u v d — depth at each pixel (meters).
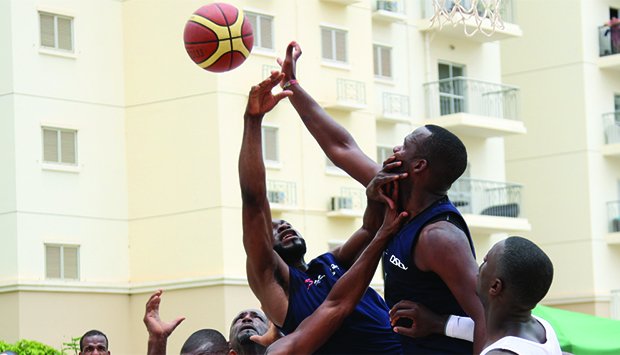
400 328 6.56
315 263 7.58
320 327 6.50
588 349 15.07
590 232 43.00
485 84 40.16
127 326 32.75
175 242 32.56
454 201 39.25
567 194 43.53
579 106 43.31
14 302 30.89
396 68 38.12
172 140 32.72
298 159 34.03
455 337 6.50
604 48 43.91
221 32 8.61
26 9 31.75
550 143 43.94
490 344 5.61
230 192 32.22
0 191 31.42
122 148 33.22
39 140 31.72
